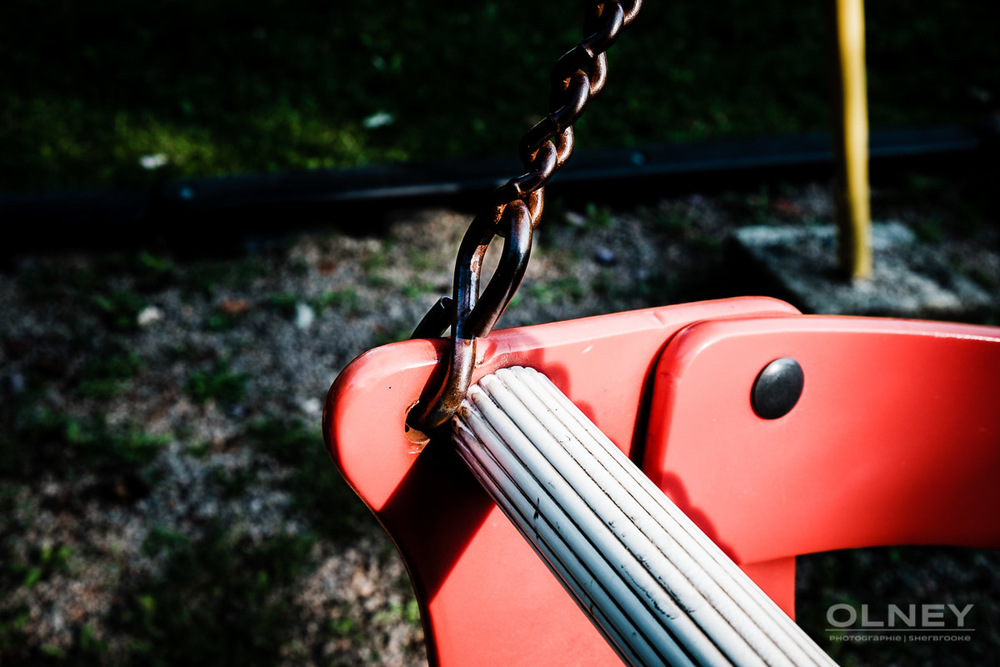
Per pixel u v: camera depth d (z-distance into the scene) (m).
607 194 3.49
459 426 0.70
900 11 5.63
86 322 2.71
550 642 0.88
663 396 0.80
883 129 3.87
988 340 0.86
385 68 4.37
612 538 0.59
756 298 0.89
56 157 3.43
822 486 0.91
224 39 4.47
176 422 2.37
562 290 3.00
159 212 3.08
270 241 3.14
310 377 2.56
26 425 2.29
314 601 1.92
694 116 4.16
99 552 2.00
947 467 0.92
